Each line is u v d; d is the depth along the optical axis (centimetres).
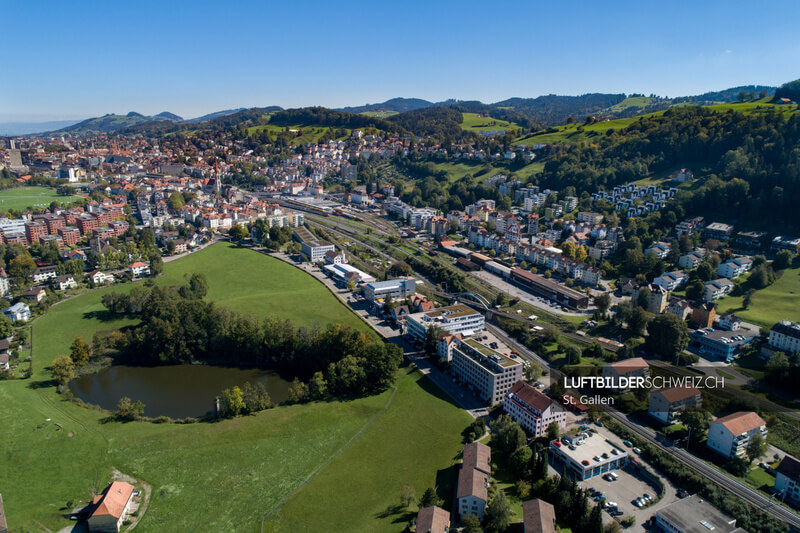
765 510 17312
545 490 17962
